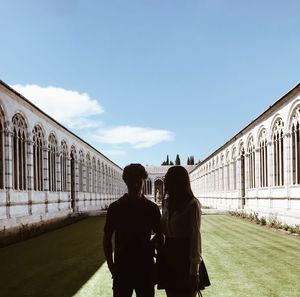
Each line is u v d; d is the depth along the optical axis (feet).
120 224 12.24
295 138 55.88
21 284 24.68
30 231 54.39
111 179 182.09
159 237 12.76
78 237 52.65
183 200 12.85
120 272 12.04
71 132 92.32
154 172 286.46
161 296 21.21
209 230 57.57
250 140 85.56
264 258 32.45
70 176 92.84
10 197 52.54
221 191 126.21
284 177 60.08
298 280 24.40
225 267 28.68
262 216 72.64
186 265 12.37
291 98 56.95
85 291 22.50
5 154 52.21
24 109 60.39
